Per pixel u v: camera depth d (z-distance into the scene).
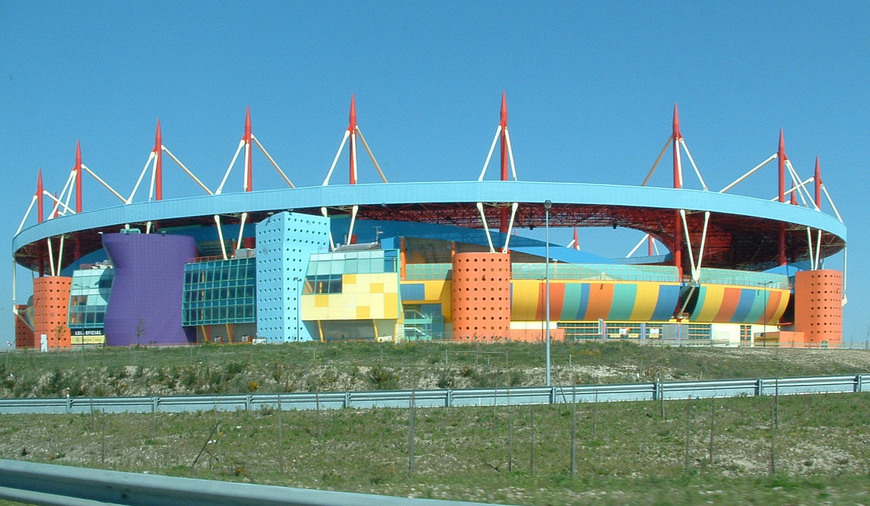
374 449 28.78
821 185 106.69
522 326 81.94
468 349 61.69
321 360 55.81
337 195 82.50
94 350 73.62
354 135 86.88
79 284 95.94
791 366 58.44
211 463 26.91
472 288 74.44
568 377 48.19
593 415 33.28
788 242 108.06
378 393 36.41
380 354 57.97
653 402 35.78
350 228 82.94
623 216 92.75
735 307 88.75
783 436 29.33
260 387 47.81
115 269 86.69
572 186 81.62
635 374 50.16
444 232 87.12
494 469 25.64
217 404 37.03
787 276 95.25
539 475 23.83
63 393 50.31
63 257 117.38
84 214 95.56
